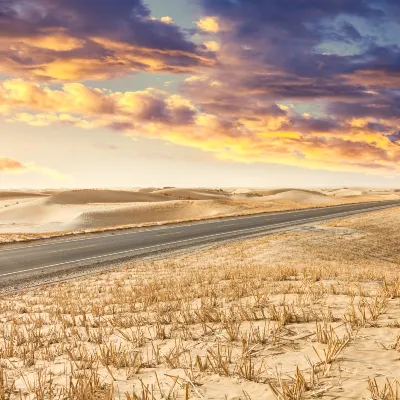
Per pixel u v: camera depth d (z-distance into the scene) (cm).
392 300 692
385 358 357
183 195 13512
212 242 2564
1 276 1576
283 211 5431
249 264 1795
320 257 2106
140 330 602
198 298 902
